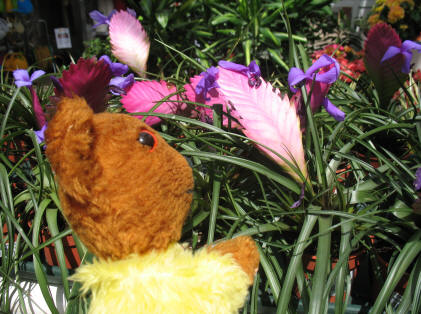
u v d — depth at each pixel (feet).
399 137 1.80
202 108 1.56
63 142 0.77
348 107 1.88
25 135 1.84
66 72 1.11
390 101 1.85
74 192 0.78
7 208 1.31
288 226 1.32
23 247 1.48
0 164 1.47
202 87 1.29
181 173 0.88
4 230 1.62
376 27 1.47
